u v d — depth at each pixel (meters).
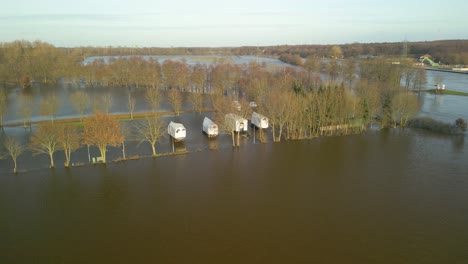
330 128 105.75
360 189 66.69
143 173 75.12
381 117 116.88
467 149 90.25
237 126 102.12
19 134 103.81
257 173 75.00
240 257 46.38
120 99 164.12
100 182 70.38
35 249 48.53
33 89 190.00
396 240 50.19
